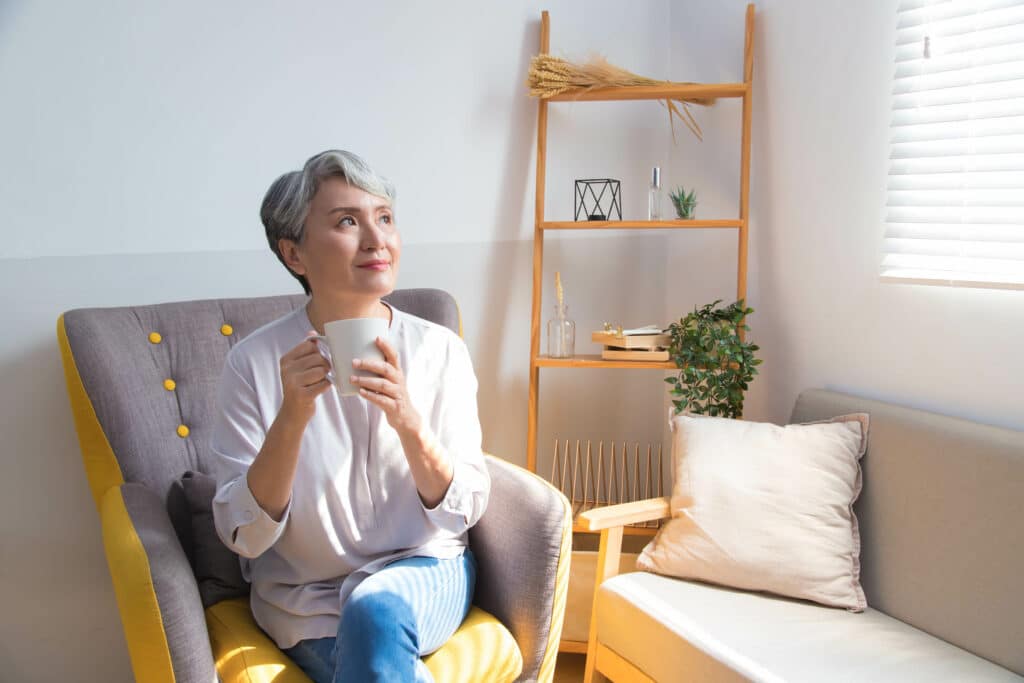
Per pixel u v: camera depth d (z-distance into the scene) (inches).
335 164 54.6
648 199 101.1
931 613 62.9
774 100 88.7
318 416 56.1
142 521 54.0
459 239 94.6
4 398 76.9
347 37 87.5
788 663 56.2
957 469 63.2
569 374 100.7
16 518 78.2
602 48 97.5
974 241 68.6
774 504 69.0
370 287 55.2
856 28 78.3
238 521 51.9
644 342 88.4
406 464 57.1
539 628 56.8
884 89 75.8
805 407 78.7
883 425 70.2
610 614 68.7
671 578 71.1
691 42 97.7
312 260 55.6
